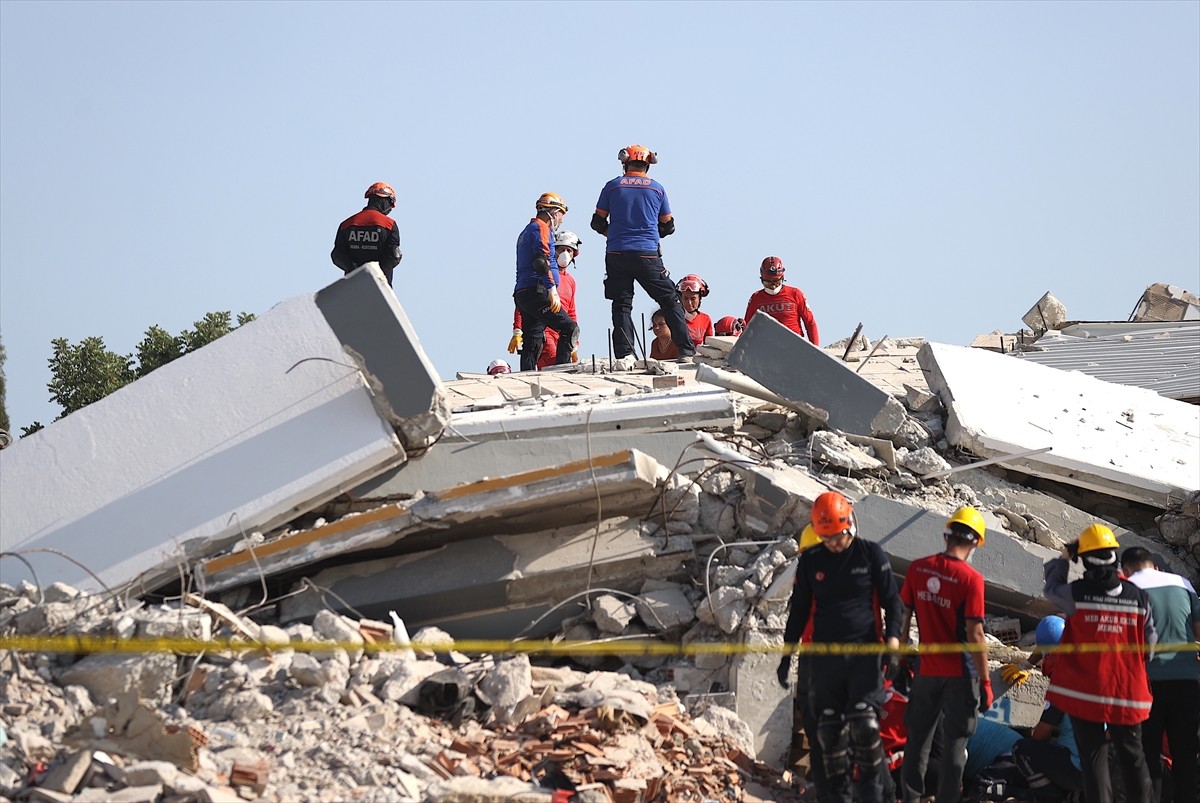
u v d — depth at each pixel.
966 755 31.28
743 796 29.77
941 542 35.81
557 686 30.61
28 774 23.77
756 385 41.94
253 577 33.62
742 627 33.38
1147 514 42.56
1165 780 33.78
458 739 27.94
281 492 35.28
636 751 28.38
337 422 36.38
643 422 40.22
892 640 28.55
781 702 32.84
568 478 33.41
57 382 80.19
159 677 27.61
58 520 35.28
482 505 33.31
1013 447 41.56
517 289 57.19
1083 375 48.81
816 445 40.44
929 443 42.19
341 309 36.41
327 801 24.33
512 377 53.81
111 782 23.53
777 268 54.44
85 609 29.50
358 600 33.84
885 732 31.52
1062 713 31.83
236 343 38.31
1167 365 54.53
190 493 35.50
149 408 37.22
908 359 56.00
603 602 33.94
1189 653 31.66
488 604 34.12
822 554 29.14
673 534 35.22
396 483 37.00
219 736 26.22
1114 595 30.25
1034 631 37.16
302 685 28.58
